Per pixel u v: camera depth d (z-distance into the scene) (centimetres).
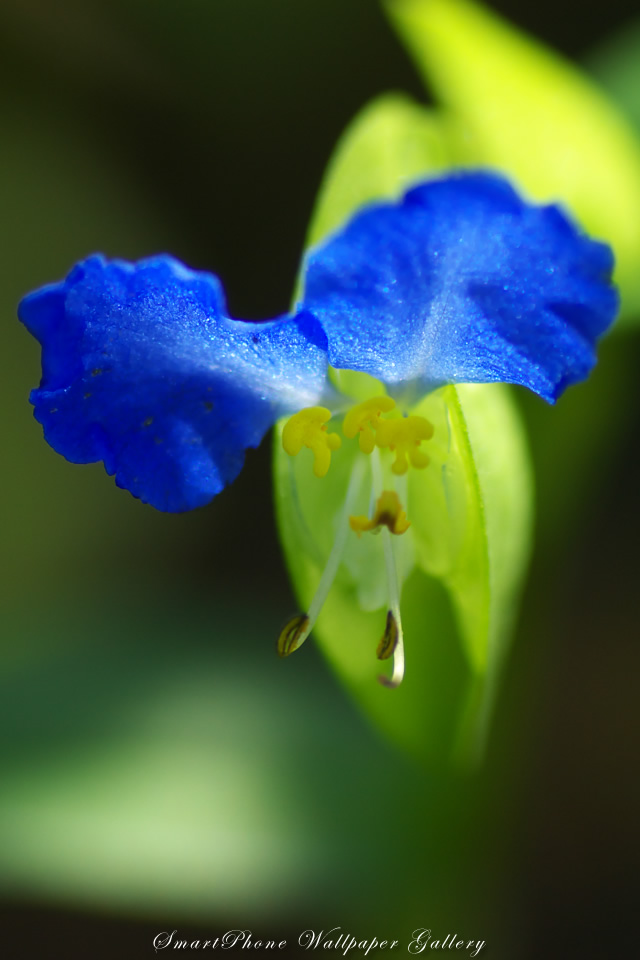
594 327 11
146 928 17
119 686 15
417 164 13
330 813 14
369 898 14
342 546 12
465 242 11
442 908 14
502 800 14
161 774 14
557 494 14
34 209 23
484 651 12
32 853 13
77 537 23
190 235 24
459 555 12
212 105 22
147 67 22
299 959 16
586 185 14
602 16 21
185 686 15
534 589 14
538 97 14
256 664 16
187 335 11
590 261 11
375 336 11
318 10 19
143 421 12
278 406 12
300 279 12
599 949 17
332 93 21
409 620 13
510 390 14
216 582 23
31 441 23
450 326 11
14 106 22
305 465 12
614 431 14
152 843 14
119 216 24
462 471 12
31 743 15
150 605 18
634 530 23
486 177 11
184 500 12
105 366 11
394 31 19
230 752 14
